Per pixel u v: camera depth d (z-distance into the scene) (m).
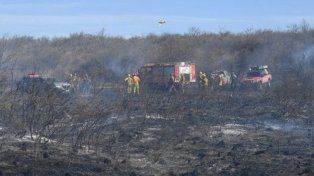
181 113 31.38
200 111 33.53
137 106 32.75
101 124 22.30
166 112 30.59
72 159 16.84
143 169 16.67
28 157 16.38
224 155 19.53
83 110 21.23
